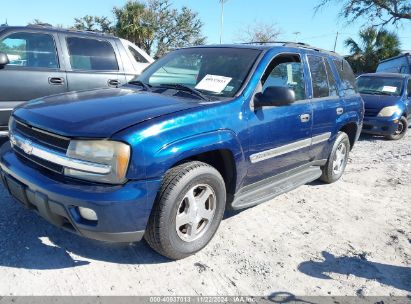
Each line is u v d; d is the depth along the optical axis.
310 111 4.58
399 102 9.99
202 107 3.32
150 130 2.91
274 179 4.39
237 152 3.54
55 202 2.85
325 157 5.32
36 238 3.49
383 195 5.48
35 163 3.12
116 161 2.78
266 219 4.35
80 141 2.82
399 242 4.06
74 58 6.29
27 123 3.18
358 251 3.81
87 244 3.48
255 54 4.14
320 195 5.27
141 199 2.87
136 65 7.00
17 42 5.82
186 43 38.53
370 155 8.00
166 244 3.15
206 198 3.40
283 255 3.62
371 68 34.00
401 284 3.32
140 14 34.47
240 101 3.64
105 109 3.17
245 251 3.62
